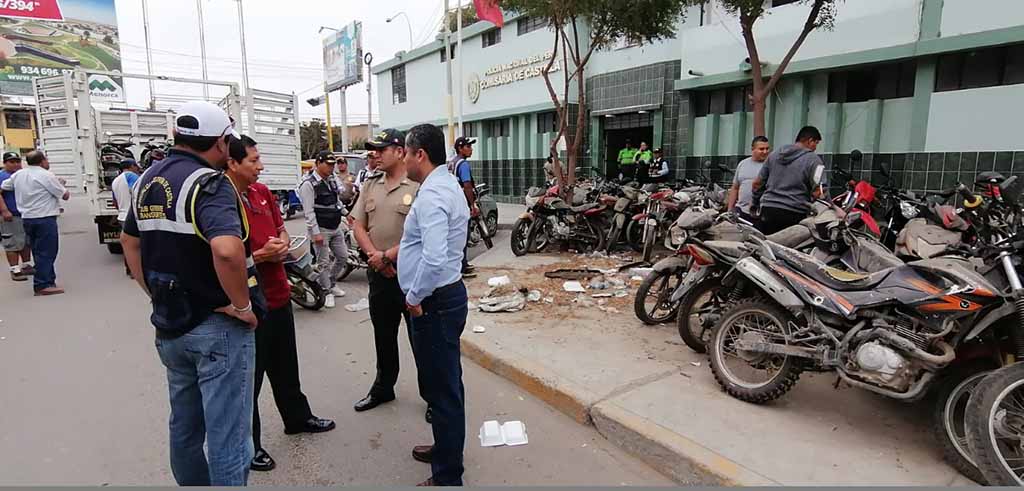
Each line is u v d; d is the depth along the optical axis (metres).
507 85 17.72
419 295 2.69
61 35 31.86
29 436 3.52
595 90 14.98
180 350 2.38
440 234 2.66
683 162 12.84
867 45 9.55
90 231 13.88
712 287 4.42
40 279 7.24
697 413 3.52
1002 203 4.44
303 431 3.56
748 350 3.59
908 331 3.10
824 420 3.45
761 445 3.15
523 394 4.15
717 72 11.72
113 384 4.31
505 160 18.52
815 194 4.95
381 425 3.67
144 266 2.38
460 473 2.95
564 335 4.99
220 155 2.46
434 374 2.83
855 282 3.33
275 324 3.31
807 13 10.18
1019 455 2.83
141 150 12.62
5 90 30.45
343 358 4.89
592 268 7.69
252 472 3.13
